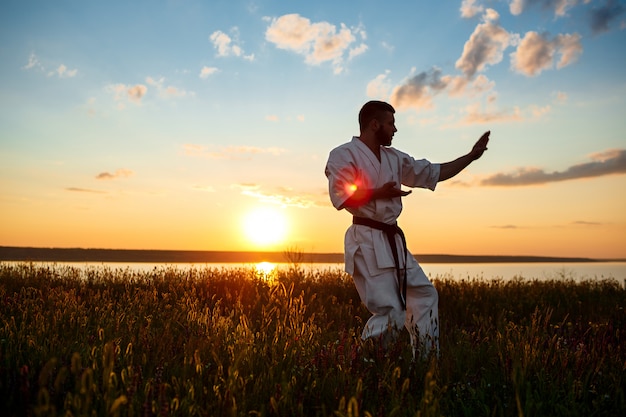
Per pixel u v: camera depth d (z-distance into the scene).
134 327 4.29
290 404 2.72
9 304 5.40
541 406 2.83
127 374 2.79
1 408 2.45
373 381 3.15
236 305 5.76
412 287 4.75
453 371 3.56
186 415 2.52
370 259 4.60
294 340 3.79
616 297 10.37
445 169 5.13
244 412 2.65
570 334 4.51
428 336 4.24
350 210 4.77
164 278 9.91
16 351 3.26
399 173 4.90
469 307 8.38
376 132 4.82
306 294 8.30
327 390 3.02
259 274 9.41
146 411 2.32
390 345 3.91
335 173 4.66
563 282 12.35
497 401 2.96
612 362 3.56
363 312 7.05
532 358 3.47
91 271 10.53
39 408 2.01
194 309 5.11
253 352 3.45
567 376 3.23
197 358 2.89
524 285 11.43
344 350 3.63
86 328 4.29
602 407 2.95
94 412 2.24
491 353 3.95
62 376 2.11
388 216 4.67
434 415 2.47
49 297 5.64
